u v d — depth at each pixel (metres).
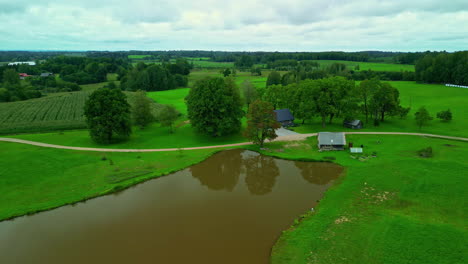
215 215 40.25
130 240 34.69
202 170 57.16
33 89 162.75
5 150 62.47
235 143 72.75
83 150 65.56
